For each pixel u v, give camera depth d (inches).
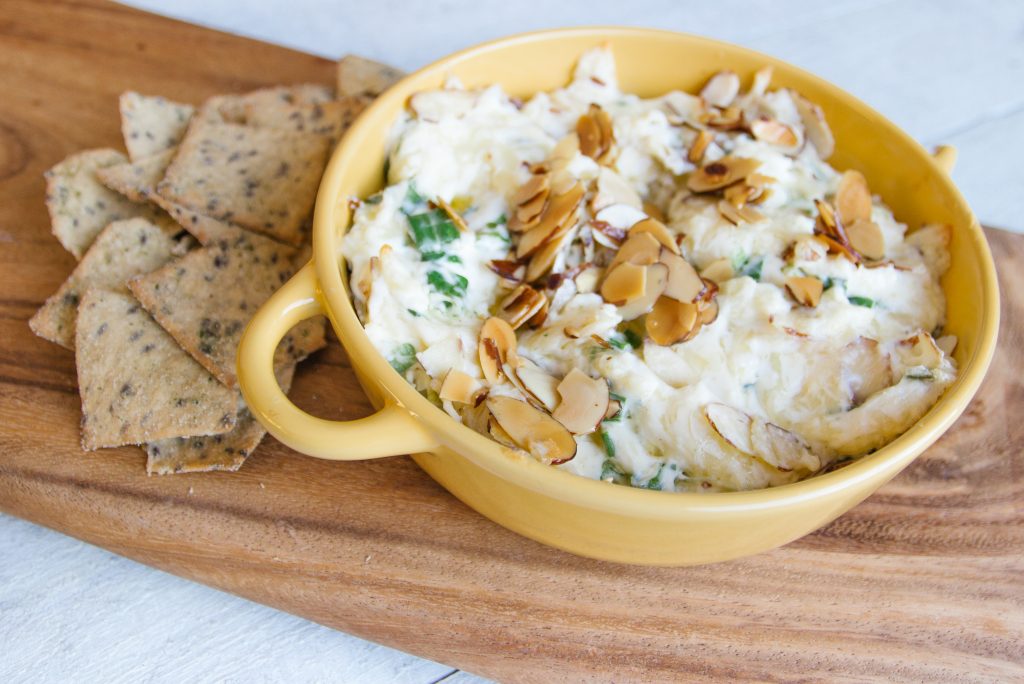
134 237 17.0
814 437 14.4
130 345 16.1
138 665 15.0
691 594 15.1
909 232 16.3
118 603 15.4
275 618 15.4
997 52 22.3
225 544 15.2
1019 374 16.9
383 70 18.8
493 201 15.8
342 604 14.9
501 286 15.4
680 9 22.8
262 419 13.7
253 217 17.0
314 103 18.5
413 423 13.7
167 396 15.7
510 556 15.3
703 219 15.7
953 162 16.4
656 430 14.4
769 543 14.4
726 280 15.4
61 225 17.1
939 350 14.7
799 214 15.8
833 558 15.4
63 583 15.5
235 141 17.7
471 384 14.4
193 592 15.5
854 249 15.7
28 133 18.7
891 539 15.5
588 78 17.1
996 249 18.2
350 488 15.6
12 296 17.0
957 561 15.4
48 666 14.9
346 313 14.1
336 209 15.1
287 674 15.1
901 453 13.6
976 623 15.0
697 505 13.2
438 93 16.3
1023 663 14.8
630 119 16.5
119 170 17.4
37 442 15.8
